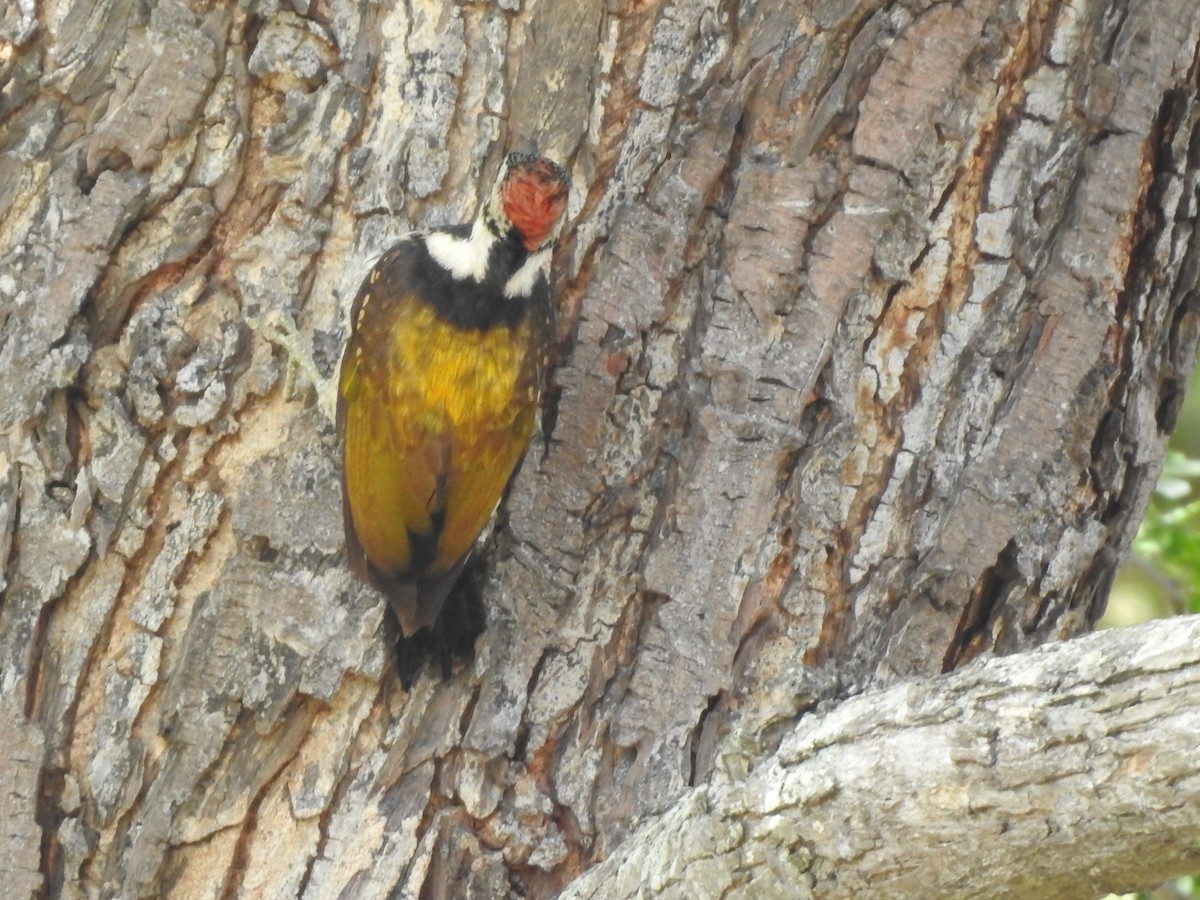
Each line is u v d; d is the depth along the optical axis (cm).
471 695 912
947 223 924
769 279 911
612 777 913
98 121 901
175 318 905
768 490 912
